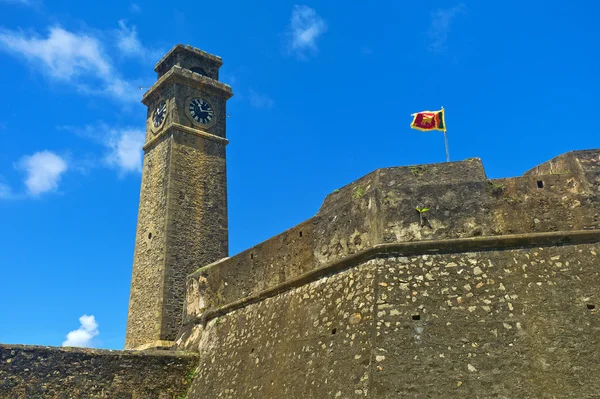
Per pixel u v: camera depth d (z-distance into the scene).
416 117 13.26
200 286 16.12
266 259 13.62
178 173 25.23
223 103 28.55
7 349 12.31
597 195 9.54
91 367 13.09
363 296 9.91
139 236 25.72
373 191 10.79
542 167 11.01
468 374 8.34
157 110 27.89
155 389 13.59
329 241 11.66
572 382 7.95
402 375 8.53
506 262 9.39
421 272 9.64
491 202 10.01
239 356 12.73
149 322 22.83
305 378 10.12
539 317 8.66
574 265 9.06
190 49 28.23
